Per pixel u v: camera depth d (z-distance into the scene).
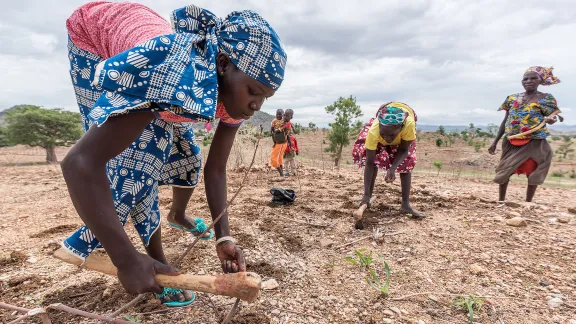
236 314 2.05
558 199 5.50
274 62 1.34
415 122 3.81
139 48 1.21
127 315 1.97
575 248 3.09
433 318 2.11
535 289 2.44
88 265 1.44
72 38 1.70
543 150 4.57
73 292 2.26
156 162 1.72
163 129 1.71
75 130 27.72
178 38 1.29
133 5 1.70
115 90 1.19
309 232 3.50
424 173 10.05
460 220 3.89
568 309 2.20
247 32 1.32
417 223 3.79
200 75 1.25
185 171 2.23
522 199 5.46
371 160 3.98
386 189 5.66
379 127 3.60
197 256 2.78
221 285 1.29
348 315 2.11
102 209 1.17
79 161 1.14
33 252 2.92
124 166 1.64
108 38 1.61
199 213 4.02
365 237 3.37
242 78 1.33
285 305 2.18
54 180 6.96
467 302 2.16
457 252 3.03
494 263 2.82
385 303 2.25
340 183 6.36
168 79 1.19
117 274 1.34
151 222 1.83
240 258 1.88
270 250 2.99
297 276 2.56
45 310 1.35
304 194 5.25
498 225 3.71
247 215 3.99
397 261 2.86
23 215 4.07
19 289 2.30
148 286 1.28
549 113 4.47
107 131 1.17
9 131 26.98
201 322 1.97
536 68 4.48
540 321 2.09
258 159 9.55
